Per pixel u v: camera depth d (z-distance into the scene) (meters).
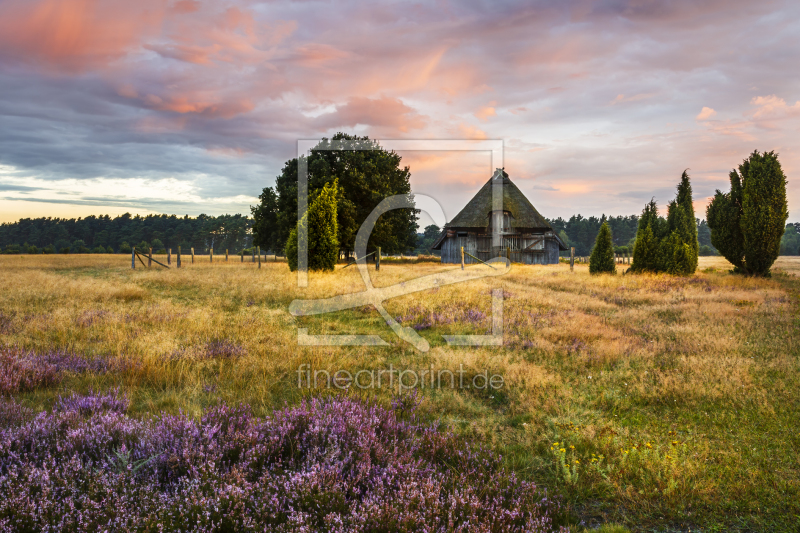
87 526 2.26
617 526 2.76
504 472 3.34
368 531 2.43
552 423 4.38
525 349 7.29
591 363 6.35
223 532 2.40
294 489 2.69
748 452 3.67
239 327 7.96
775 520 2.83
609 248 20.64
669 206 21.45
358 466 3.06
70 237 136.75
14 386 4.48
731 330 8.11
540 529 2.62
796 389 5.04
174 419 3.62
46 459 2.91
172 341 6.73
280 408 4.44
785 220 19.09
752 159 19.70
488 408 4.87
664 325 8.87
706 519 2.87
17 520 2.24
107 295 11.06
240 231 125.94
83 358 5.61
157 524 2.28
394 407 4.52
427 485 2.80
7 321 7.70
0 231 145.88
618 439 3.92
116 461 2.97
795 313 9.87
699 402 4.85
